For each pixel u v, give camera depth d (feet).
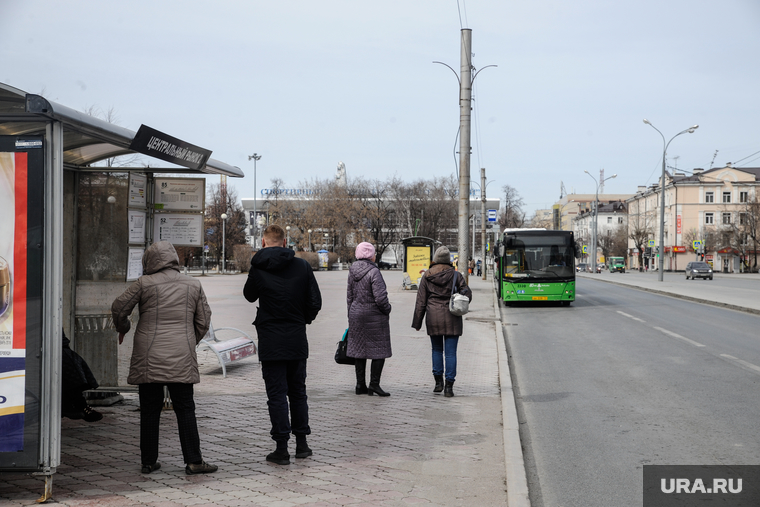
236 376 31.17
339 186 288.10
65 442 19.43
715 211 310.65
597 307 78.95
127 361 24.77
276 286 17.90
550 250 77.77
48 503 14.20
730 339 47.06
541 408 25.53
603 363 36.78
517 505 14.15
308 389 28.35
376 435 20.51
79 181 24.18
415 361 36.47
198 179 24.99
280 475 16.40
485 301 85.87
